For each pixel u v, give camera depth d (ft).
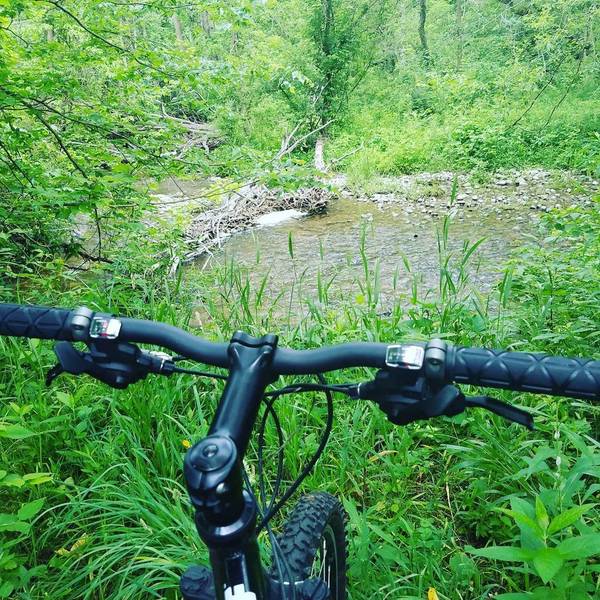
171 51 15.35
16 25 16.99
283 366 3.31
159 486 8.75
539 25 54.24
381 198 37.06
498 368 3.01
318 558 5.58
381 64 72.84
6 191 14.97
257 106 54.60
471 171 41.96
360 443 9.70
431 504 8.28
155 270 18.94
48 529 7.88
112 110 15.84
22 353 11.69
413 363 3.02
